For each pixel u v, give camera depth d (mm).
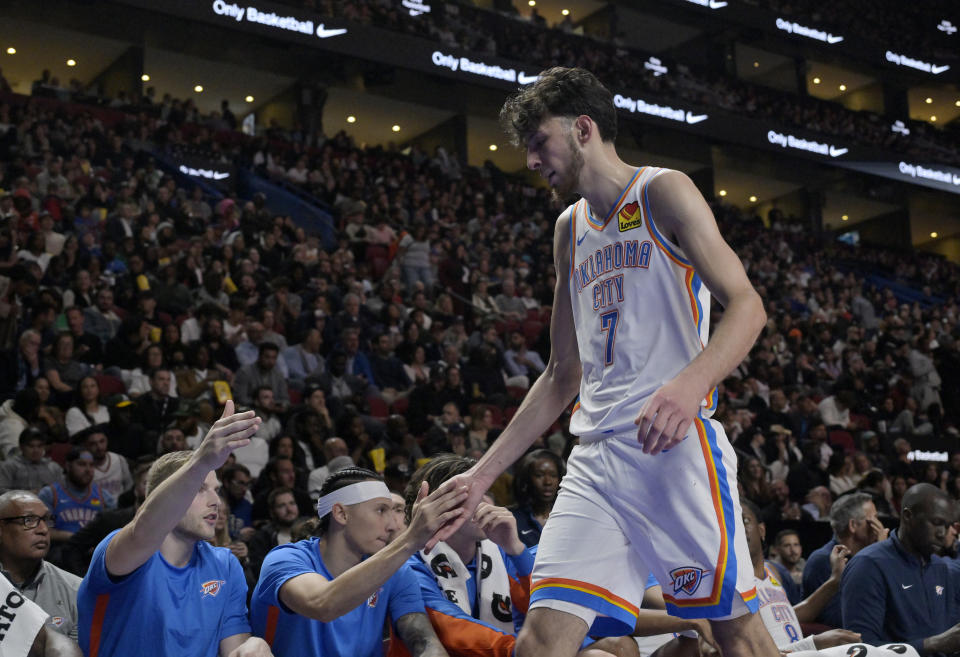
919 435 12852
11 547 3607
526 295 15078
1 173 13727
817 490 8688
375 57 20906
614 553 2010
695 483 1954
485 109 25156
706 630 2793
